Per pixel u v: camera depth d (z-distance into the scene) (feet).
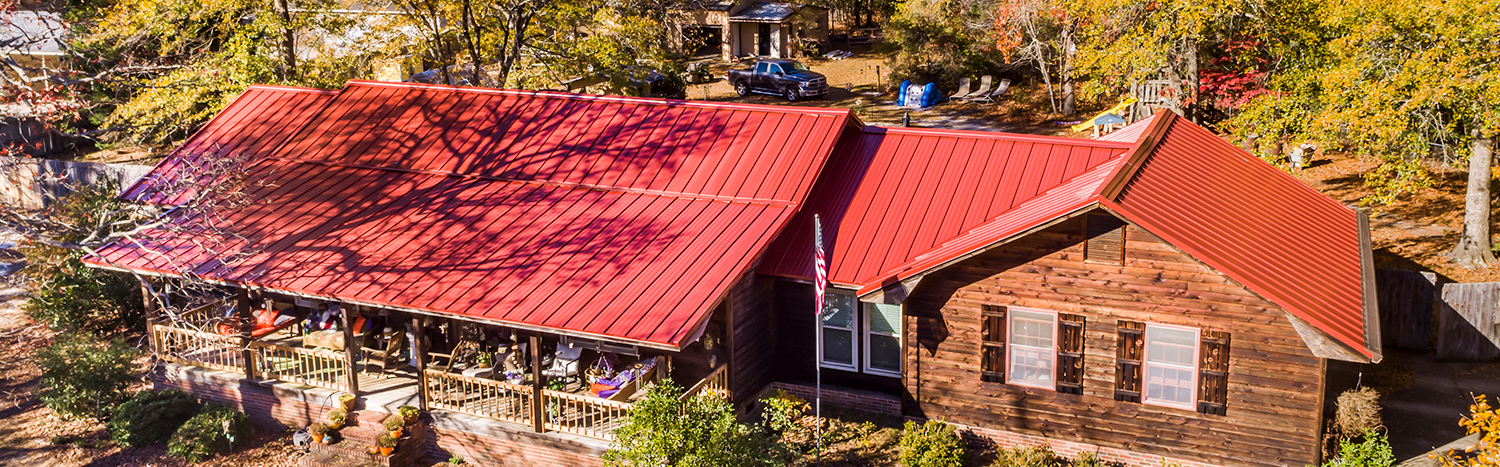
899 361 59.11
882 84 165.48
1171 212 51.96
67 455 61.21
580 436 54.80
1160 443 52.49
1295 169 101.65
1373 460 49.47
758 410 60.75
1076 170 61.36
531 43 119.96
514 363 58.80
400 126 76.38
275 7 111.86
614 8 118.73
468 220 64.23
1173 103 104.58
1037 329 53.57
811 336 60.85
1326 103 76.95
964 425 56.70
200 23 111.96
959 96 148.36
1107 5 97.76
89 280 79.00
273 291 59.21
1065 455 54.75
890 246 58.23
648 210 62.75
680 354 57.72
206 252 63.93
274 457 59.77
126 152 131.95
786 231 60.95
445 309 54.54
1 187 109.29
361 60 119.24
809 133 66.28
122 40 105.91
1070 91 133.08
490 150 71.87
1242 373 49.93
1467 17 69.10
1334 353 45.96
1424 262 80.59
